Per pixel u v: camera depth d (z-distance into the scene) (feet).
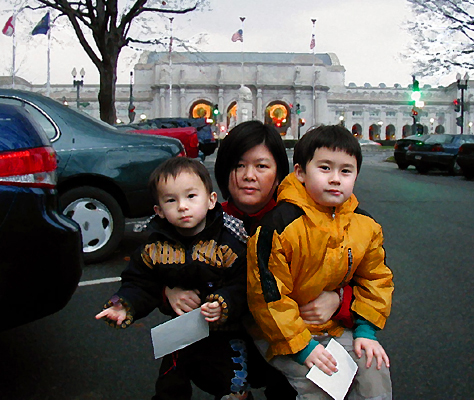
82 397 9.43
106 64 67.15
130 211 19.04
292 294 6.79
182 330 6.75
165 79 318.45
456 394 9.59
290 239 6.38
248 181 7.52
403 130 354.54
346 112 345.72
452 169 60.70
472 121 344.28
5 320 9.11
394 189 44.19
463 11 81.71
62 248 9.53
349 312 6.80
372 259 6.86
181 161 6.70
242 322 7.23
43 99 18.48
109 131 19.13
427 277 17.40
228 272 6.91
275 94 330.54
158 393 7.27
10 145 9.19
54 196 9.87
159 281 7.12
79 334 12.46
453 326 12.94
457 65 87.61
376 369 6.47
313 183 6.37
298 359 6.27
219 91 319.68
